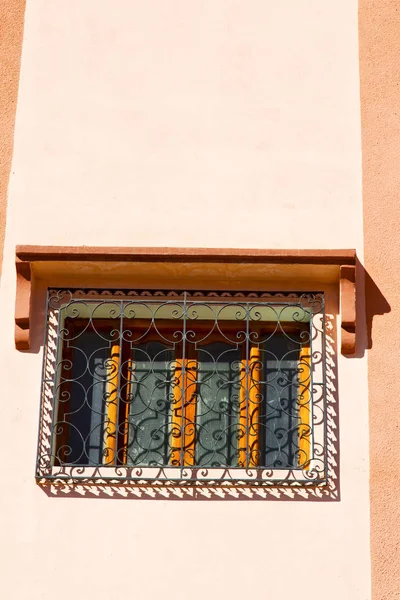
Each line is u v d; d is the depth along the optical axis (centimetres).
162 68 1012
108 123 998
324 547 879
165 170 982
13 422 920
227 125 993
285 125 993
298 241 961
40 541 886
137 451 937
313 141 990
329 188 977
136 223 969
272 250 934
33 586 873
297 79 1008
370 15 1031
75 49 1022
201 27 1024
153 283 958
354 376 926
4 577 877
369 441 907
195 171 981
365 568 873
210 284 955
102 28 1027
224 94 1003
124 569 877
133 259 938
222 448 934
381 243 962
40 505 895
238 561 876
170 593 870
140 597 869
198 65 1012
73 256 940
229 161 983
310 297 949
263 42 1019
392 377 924
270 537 882
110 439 935
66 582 874
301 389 941
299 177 978
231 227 965
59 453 930
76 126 998
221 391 950
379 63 1016
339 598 866
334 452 905
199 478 896
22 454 912
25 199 980
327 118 996
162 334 966
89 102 1004
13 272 962
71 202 977
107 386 952
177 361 957
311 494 893
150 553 880
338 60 1015
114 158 988
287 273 945
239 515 888
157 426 943
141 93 1005
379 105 1002
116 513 891
